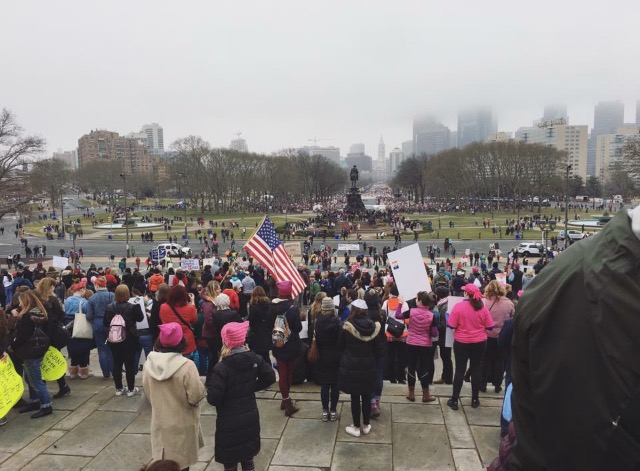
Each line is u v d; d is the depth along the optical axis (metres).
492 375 9.65
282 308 8.54
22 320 8.27
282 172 143.25
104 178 170.12
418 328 8.77
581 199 181.50
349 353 7.43
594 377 1.58
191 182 132.25
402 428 7.98
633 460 1.52
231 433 5.88
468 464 6.89
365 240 74.06
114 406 8.92
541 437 1.78
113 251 65.31
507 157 122.00
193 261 32.62
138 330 9.15
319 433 7.87
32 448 7.46
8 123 61.03
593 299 1.62
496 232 78.56
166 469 3.77
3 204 62.28
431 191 176.00
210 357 9.97
